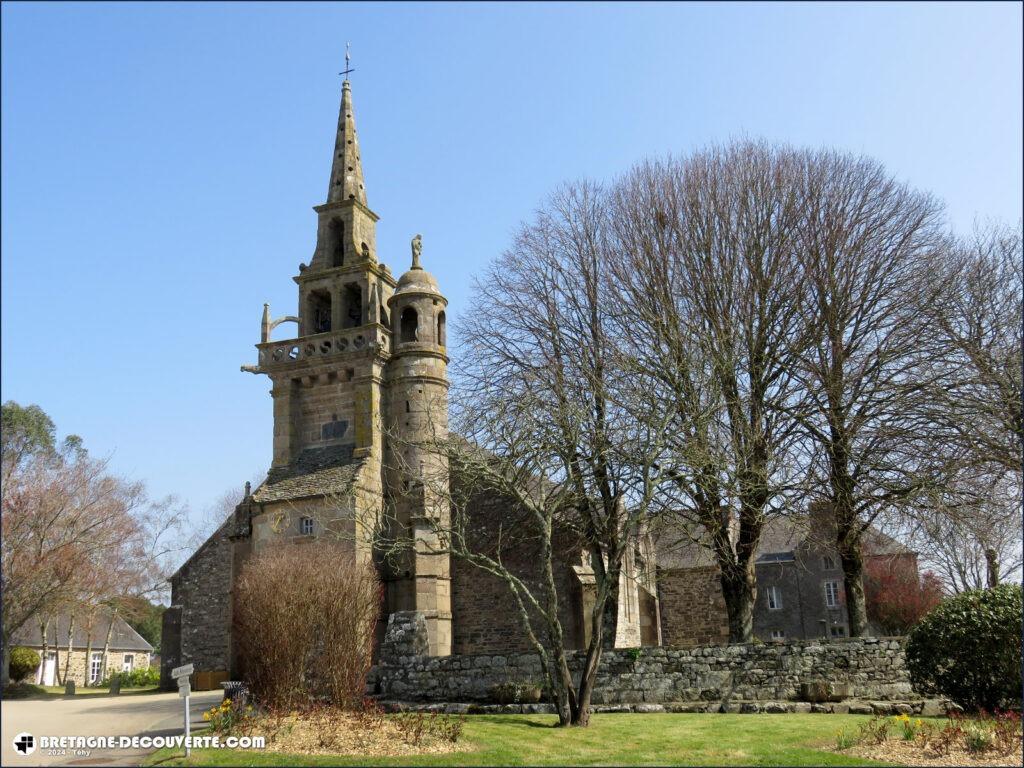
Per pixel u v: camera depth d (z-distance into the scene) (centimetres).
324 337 3253
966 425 2369
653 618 3700
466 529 3058
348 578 2059
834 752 1315
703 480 2261
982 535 2406
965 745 1284
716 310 2592
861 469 2431
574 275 2816
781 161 2736
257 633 1933
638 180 2881
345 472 3020
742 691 1948
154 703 2362
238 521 3095
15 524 3052
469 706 1966
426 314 3272
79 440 5275
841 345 2491
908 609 4522
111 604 4050
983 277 2550
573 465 2012
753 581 2459
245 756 1288
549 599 1770
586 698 1708
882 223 2608
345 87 3709
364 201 3603
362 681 1917
